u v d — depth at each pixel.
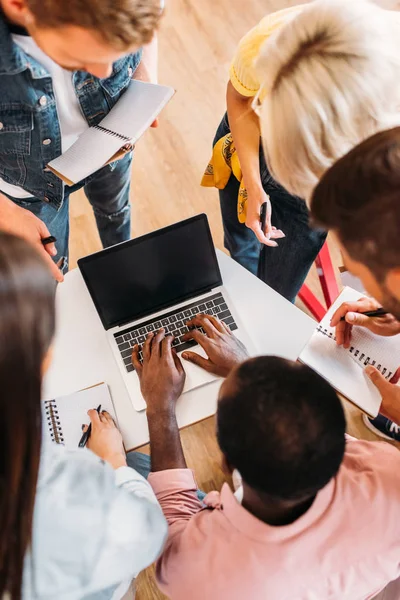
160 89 1.39
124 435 1.26
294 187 1.12
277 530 0.74
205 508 0.95
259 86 1.26
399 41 0.98
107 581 0.81
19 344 0.57
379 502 0.80
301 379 0.70
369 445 0.90
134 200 2.44
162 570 0.91
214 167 1.62
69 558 0.73
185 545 0.85
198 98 2.66
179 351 1.32
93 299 1.31
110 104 1.39
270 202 1.56
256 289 1.41
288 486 0.68
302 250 1.64
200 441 1.89
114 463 1.18
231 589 0.79
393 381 1.21
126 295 1.33
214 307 1.38
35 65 1.16
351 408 1.91
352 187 0.70
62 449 0.79
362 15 0.98
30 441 0.61
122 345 1.35
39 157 1.39
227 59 2.75
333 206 0.73
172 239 1.27
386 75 0.96
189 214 2.40
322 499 0.75
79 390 1.31
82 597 0.80
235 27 2.83
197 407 1.26
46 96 1.24
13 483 0.61
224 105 2.64
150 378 1.25
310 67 0.97
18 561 0.65
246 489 0.73
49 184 1.48
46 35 0.91
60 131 1.36
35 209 1.62
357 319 1.23
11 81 1.18
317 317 2.05
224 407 0.71
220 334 1.31
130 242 1.25
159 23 0.91
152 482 1.08
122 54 0.94
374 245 0.70
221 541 0.80
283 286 1.78
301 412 0.67
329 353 1.25
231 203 1.72
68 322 1.39
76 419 1.26
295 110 0.98
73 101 1.33
